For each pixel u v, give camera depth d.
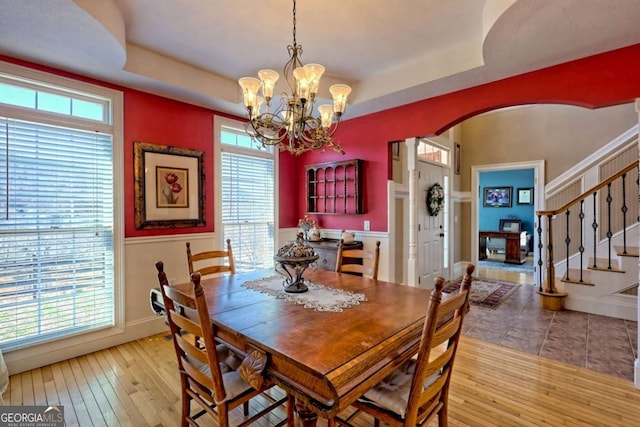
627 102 2.37
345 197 4.05
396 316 1.61
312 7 2.23
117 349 2.91
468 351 2.81
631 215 4.29
